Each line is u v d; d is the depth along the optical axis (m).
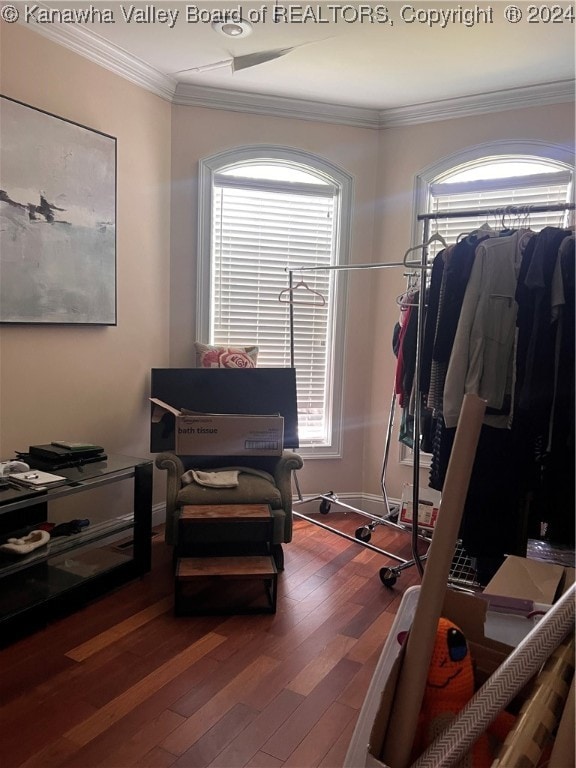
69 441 3.09
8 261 2.66
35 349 2.87
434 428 2.97
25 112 2.68
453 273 2.47
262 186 3.84
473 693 1.25
